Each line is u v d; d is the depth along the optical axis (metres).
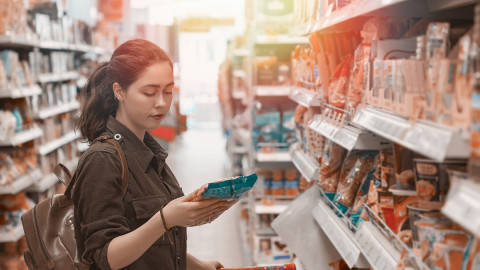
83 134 1.88
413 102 1.24
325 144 2.65
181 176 9.61
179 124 14.67
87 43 8.42
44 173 5.57
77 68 7.96
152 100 1.72
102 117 1.86
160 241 1.76
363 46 1.93
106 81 1.81
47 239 1.86
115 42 11.52
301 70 3.20
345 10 1.86
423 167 1.34
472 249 1.08
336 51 2.42
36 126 5.29
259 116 4.53
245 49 5.98
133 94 1.71
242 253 5.37
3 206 4.39
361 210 2.10
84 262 1.67
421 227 1.26
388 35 1.78
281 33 4.15
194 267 2.11
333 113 2.34
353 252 1.91
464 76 0.99
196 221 1.61
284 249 4.49
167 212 1.59
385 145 1.84
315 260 2.71
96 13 12.68
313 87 2.84
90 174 1.66
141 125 1.76
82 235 1.73
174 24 14.66
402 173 1.57
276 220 2.80
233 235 6.00
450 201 0.98
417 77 1.27
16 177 4.49
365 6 1.57
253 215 4.75
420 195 1.36
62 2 6.97
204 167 10.50
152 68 1.70
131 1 14.73
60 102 6.79
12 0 4.51
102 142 1.74
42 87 5.97
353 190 2.24
